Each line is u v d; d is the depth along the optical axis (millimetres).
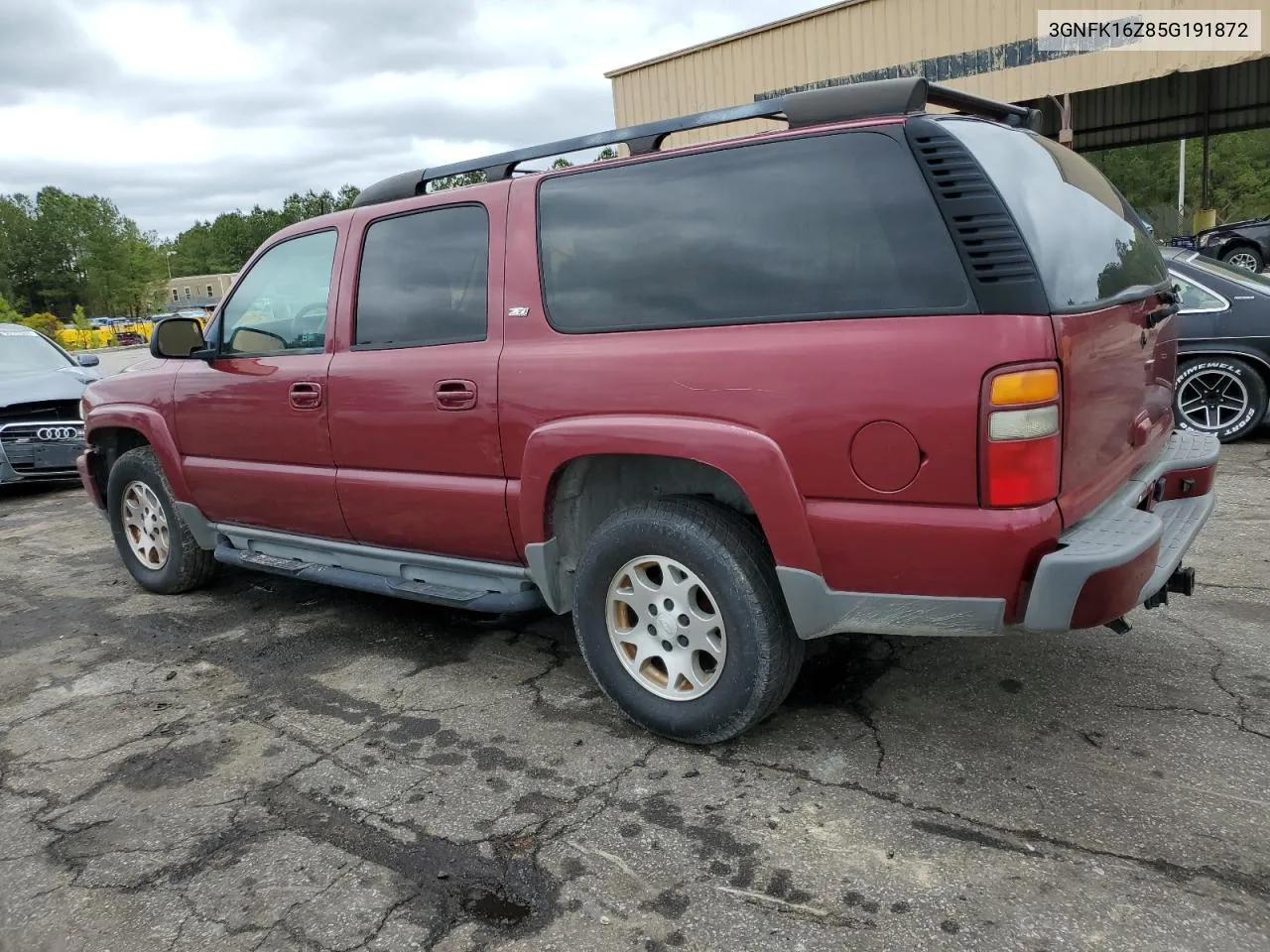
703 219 2779
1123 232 3172
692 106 15617
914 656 3555
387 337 3602
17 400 7977
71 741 3357
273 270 4078
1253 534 4742
